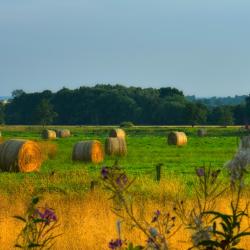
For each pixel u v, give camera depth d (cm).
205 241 994
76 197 4056
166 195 4175
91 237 2656
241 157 988
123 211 3053
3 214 3362
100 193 4075
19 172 7394
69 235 2691
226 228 1014
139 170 7469
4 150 7438
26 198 4100
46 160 9538
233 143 16500
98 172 6912
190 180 5800
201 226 1022
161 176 6134
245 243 2391
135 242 2528
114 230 2716
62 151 12088
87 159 9131
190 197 3997
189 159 9894
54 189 4762
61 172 6341
